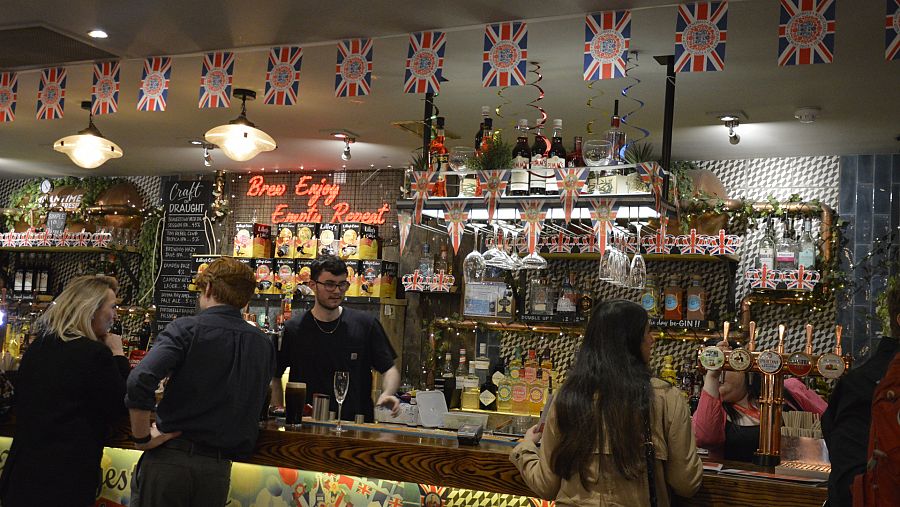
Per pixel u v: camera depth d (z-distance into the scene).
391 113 6.02
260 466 4.03
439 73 4.41
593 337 2.77
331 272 4.54
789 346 6.61
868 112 5.38
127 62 5.19
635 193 4.20
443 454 3.53
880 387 2.35
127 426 4.04
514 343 7.44
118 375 3.72
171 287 8.70
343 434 3.81
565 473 2.70
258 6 4.24
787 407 5.23
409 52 4.47
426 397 4.14
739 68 4.67
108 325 3.90
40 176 9.49
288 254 7.98
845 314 6.50
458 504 3.67
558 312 6.95
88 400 3.66
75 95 5.91
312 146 7.22
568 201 4.27
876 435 2.31
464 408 6.95
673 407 2.75
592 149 4.27
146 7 4.32
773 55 4.45
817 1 3.69
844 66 4.57
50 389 3.62
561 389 2.76
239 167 8.43
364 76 4.61
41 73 5.35
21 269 9.48
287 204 8.52
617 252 4.61
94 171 9.02
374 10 4.21
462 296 7.63
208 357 3.52
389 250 8.02
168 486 3.42
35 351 3.71
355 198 8.27
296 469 3.81
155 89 5.05
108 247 8.65
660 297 6.81
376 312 7.57
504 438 3.81
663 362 6.86
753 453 3.64
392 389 4.47
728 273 6.59
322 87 5.45
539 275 7.25
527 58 4.59
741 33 4.18
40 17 4.48
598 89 5.22
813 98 5.16
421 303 7.86
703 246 6.33
